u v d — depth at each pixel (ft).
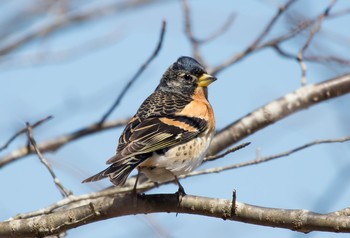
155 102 40.40
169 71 44.34
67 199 33.45
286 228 30.07
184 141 36.14
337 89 47.16
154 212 32.42
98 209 32.27
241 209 30.86
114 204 32.30
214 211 31.40
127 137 35.73
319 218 29.30
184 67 43.70
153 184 37.29
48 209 33.22
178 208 32.09
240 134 46.09
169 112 38.22
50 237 34.50
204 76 43.50
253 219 30.58
